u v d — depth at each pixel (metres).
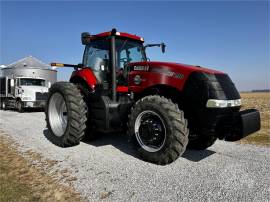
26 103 12.55
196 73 3.51
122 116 4.17
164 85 3.81
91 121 4.52
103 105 4.07
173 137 3.39
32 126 7.09
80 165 3.64
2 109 14.88
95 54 4.92
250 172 3.35
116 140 5.13
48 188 2.91
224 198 2.64
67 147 4.64
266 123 7.96
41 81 14.11
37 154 4.21
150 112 3.65
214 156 4.08
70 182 3.06
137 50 5.04
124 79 4.39
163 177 3.18
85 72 4.93
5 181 3.09
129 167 3.54
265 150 4.49
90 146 4.68
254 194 2.72
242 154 4.21
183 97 3.62
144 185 2.96
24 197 2.69
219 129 3.60
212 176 3.21
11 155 4.18
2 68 16.64
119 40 4.72
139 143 3.82
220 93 3.46
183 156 4.06
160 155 3.53
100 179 3.14
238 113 3.51
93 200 2.62
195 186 2.92
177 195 2.71
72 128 4.40
